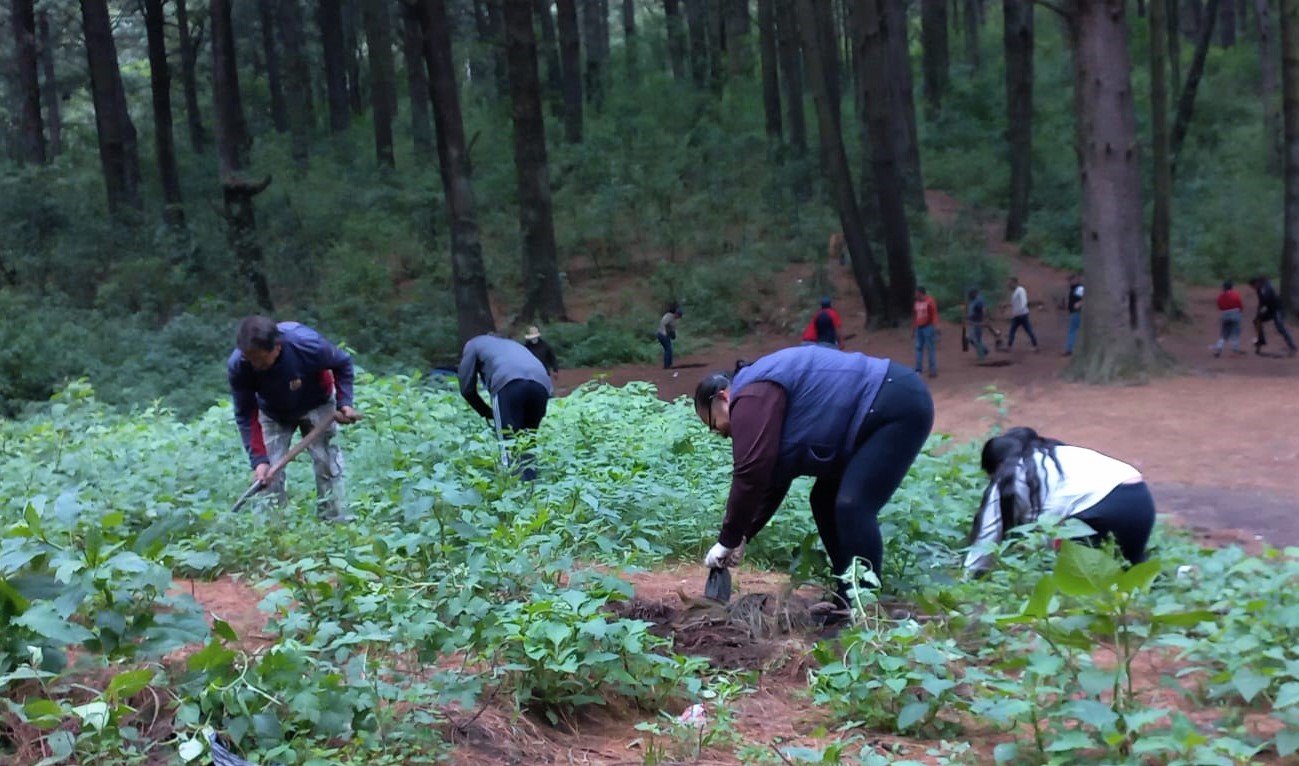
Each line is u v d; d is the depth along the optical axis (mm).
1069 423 15516
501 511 6246
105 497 6375
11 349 16375
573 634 4129
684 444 8898
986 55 53969
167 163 29266
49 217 28250
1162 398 16469
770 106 38125
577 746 3914
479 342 8922
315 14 47719
